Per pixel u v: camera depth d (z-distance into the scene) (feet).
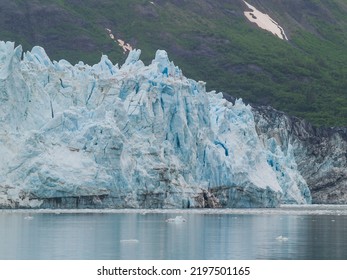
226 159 586.45
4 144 498.28
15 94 511.81
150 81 558.97
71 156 504.02
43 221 409.90
